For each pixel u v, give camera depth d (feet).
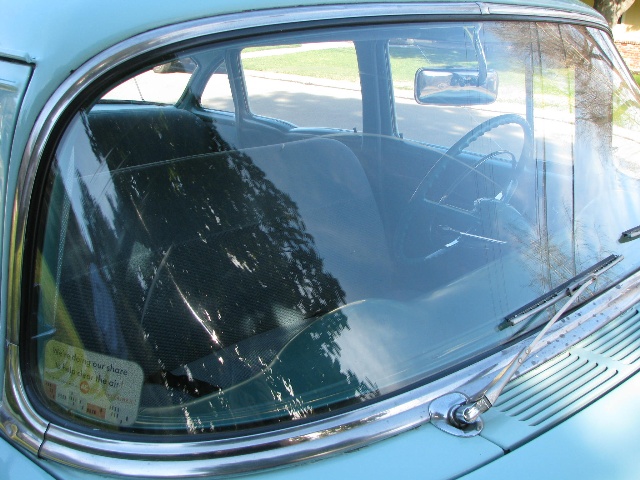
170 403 4.38
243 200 5.13
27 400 4.21
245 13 4.80
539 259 5.54
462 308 5.10
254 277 4.79
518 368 4.77
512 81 6.30
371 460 4.09
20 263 4.20
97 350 4.39
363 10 5.29
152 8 4.57
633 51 51.44
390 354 4.75
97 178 4.54
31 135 4.21
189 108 5.36
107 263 4.50
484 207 5.98
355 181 5.77
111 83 4.46
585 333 5.15
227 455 4.12
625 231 6.06
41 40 4.44
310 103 6.36
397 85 6.48
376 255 5.34
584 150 6.45
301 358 4.63
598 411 4.46
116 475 4.05
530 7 6.31
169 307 4.55
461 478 3.95
